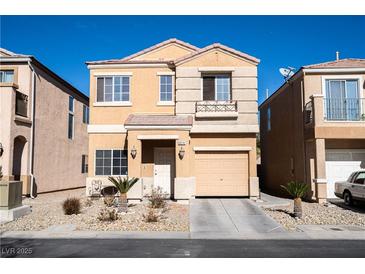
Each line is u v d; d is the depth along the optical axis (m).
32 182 18.97
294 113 19.22
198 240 9.70
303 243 9.39
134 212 13.52
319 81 17.58
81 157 27.06
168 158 17.56
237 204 15.48
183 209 14.28
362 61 18.62
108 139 18.06
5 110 16.89
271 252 8.43
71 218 12.55
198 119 17.56
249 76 17.72
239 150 17.48
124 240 9.64
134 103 18.25
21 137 18.12
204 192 17.47
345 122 16.31
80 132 26.92
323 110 16.39
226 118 17.50
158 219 12.29
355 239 9.84
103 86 18.47
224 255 8.15
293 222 12.11
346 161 18.19
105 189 17.73
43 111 20.62
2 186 12.55
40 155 20.22
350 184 15.45
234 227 11.31
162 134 16.28
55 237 9.98
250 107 17.53
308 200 17.02
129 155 16.23
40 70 20.23
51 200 17.56
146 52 20.47
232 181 17.50
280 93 22.14
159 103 18.19
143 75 18.39
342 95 17.52
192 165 17.50
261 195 19.83
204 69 17.75
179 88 17.80
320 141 16.23
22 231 10.69
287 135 20.55
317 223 11.98
